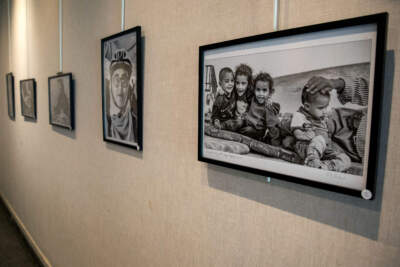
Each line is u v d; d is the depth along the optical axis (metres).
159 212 1.00
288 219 0.62
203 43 0.78
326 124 0.53
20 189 2.73
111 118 1.22
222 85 0.71
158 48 0.95
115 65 1.16
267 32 0.63
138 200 1.10
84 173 1.53
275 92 0.60
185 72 0.85
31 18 2.17
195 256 0.86
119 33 1.10
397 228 0.47
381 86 0.45
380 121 0.48
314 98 0.54
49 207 2.04
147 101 1.02
